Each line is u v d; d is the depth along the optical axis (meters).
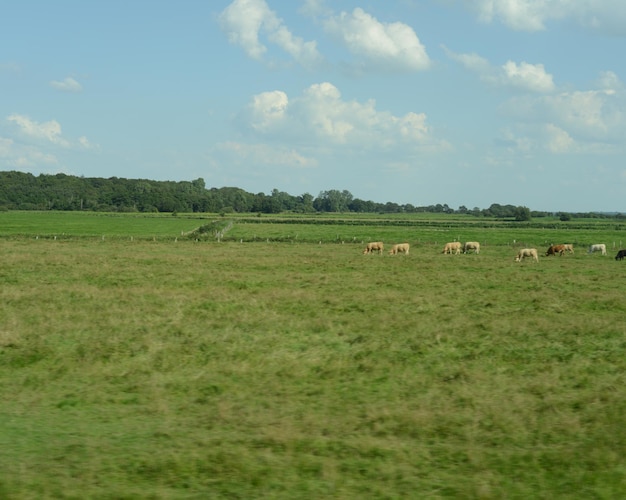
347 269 37.19
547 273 36.03
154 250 50.47
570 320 20.00
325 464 8.73
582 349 16.33
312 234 85.12
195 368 14.29
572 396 12.44
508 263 43.16
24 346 15.45
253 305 22.17
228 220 126.25
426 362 15.01
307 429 10.37
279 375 13.86
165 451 9.14
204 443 9.52
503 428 10.52
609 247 67.12
